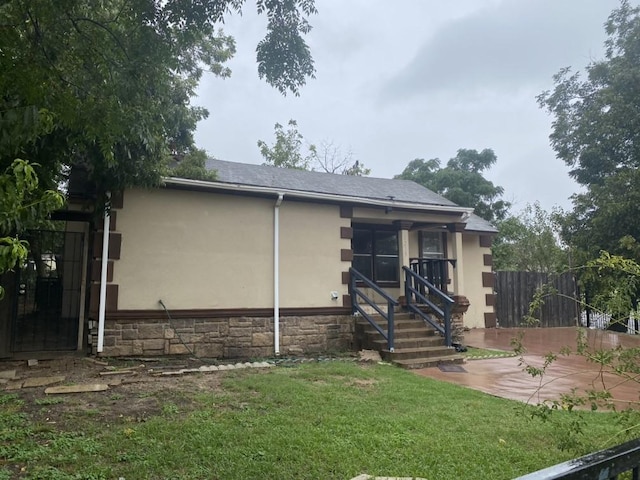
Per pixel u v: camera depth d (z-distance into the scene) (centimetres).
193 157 1061
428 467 349
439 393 586
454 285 1183
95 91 499
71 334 856
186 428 413
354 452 371
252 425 431
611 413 469
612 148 1559
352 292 1006
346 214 1030
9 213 267
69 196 815
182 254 859
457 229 1200
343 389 588
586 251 1454
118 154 683
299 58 580
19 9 419
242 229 917
